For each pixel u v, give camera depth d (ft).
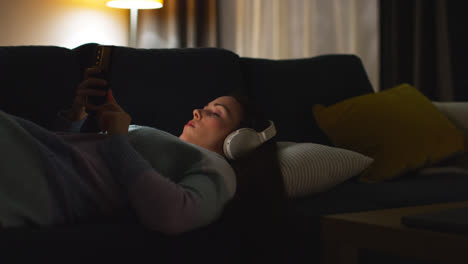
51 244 2.54
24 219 2.90
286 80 6.58
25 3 9.95
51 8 10.18
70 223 3.16
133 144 3.64
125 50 5.57
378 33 11.88
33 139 3.11
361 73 7.23
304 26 12.01
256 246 3.34
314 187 4.25
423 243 2.32
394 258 3.94
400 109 6.20
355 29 12.22
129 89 5.31
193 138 4.38
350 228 2.68
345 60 7.18
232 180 3.50
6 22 9.79
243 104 4.53
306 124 6.46
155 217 2.87
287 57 11.98
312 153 4.31
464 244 2.14
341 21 12.19
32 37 10.04
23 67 4.95
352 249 2.79
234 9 11.46
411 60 11.63
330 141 6.49
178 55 5.79
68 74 5.20
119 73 5.35
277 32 11.87
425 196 4.72
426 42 11.45
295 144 4.93
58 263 2.48
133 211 3.36
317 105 6.47
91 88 3.93
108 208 3.32
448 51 11.30
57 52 5.25
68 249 2.56
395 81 11.55
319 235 3.65
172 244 2.93
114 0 9.79
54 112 4.94
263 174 3.63
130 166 3.04
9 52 5.01
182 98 5.52
